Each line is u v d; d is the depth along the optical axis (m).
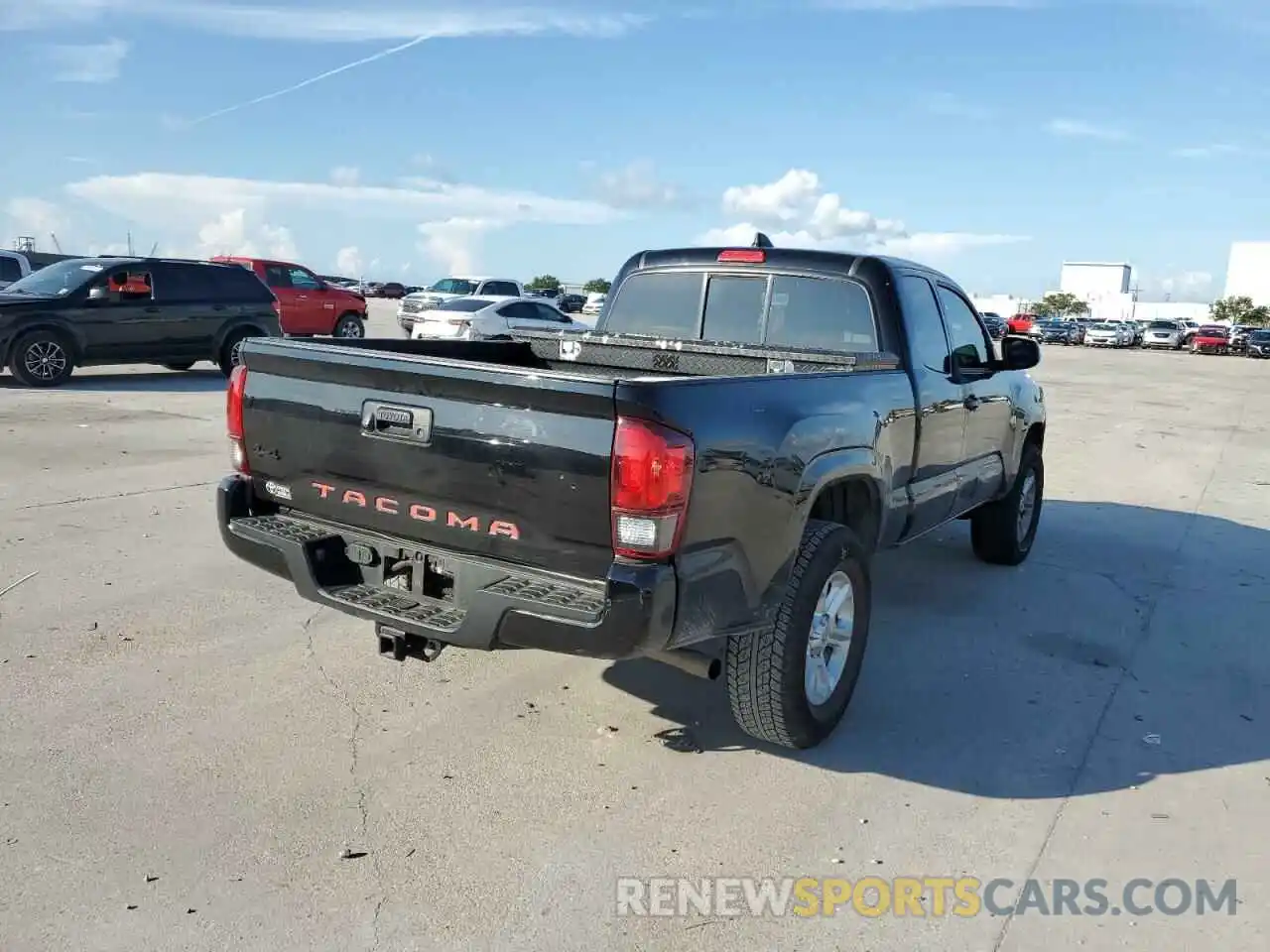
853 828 3.51
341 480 3.79
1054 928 3.00
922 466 5.10
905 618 5.80
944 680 4.88
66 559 5.99
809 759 4.03
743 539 3.46
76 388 13.77
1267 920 3.07
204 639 4.91
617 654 3.15
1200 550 7.66
